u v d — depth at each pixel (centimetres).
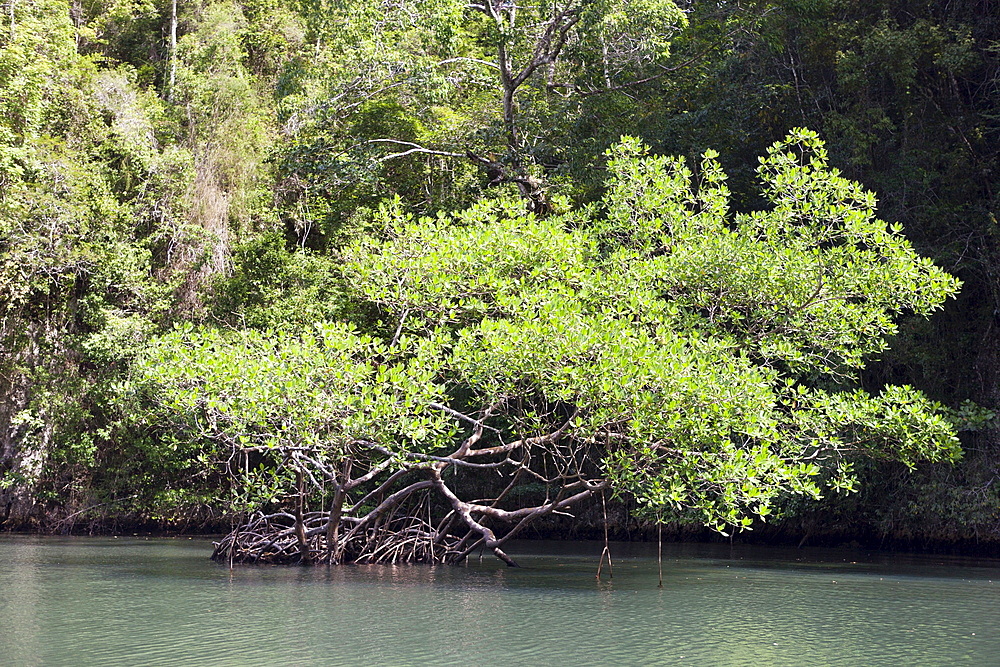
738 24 2767
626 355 1502
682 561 2138
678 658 1049
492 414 1912
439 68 2995
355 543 2048
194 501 2947
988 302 2367
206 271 3080
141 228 3278
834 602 1462
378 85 2894
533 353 1529
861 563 2084
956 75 2486
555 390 1547
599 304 1769
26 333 3136
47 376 3028
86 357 3044
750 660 1041
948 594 1562
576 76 2867
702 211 1881
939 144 2439
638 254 1822
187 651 1077
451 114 2995
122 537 2920
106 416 2994
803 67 2734
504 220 1806
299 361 1628
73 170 3088
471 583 1672
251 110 3378
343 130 3008
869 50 2359
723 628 1230
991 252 2309
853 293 1759
